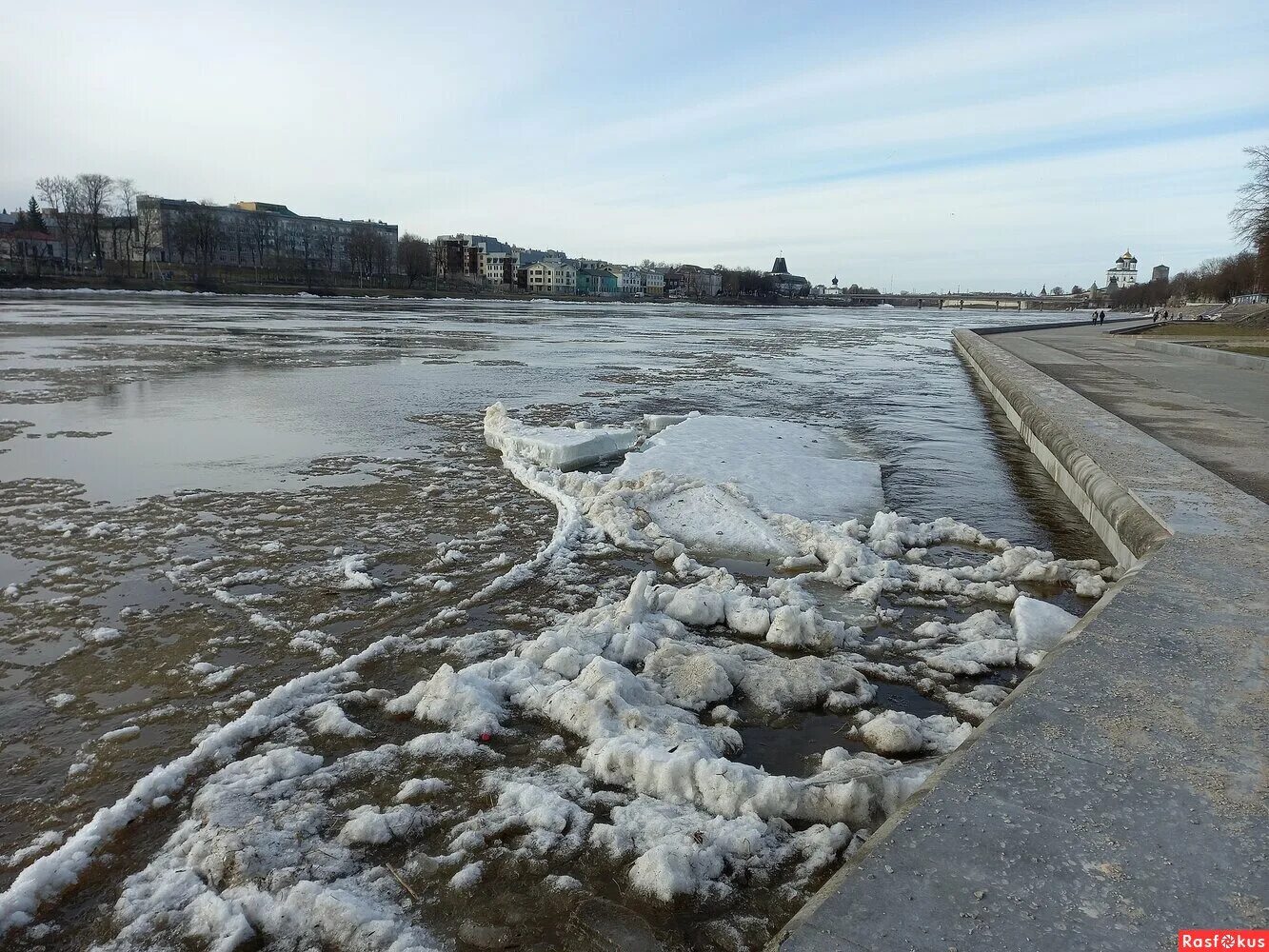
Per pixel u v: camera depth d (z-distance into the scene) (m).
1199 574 5.08
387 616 5.78
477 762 3.91
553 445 10.84
